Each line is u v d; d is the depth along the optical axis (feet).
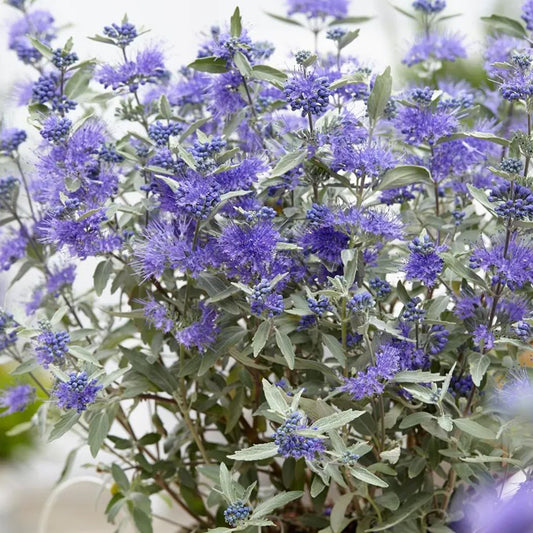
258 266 3.72
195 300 4.00
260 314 3.71
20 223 4.27
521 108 4.24
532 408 3.70
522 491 3.79
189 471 4.39
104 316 4.59
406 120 3.89
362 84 4.02
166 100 3.94
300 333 3.93
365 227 3.73
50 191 3.89
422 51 4.35
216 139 3.75
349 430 3.90
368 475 3.59
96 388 3.77
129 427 4.31
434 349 3.79
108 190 3.88
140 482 4.29
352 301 3.68
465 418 3.70
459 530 4.07
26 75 4.32
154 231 3.84
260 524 3.61
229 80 3.97
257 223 3.74
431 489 3.97
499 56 4.24
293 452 3.51
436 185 4.00
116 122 4.20
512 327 3.78
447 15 4.45
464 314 3.80
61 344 3.80
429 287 3.88
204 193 3.68
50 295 4.30
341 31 4.16
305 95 3.76
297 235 3.87
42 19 4.38
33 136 4.28
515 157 3.79
